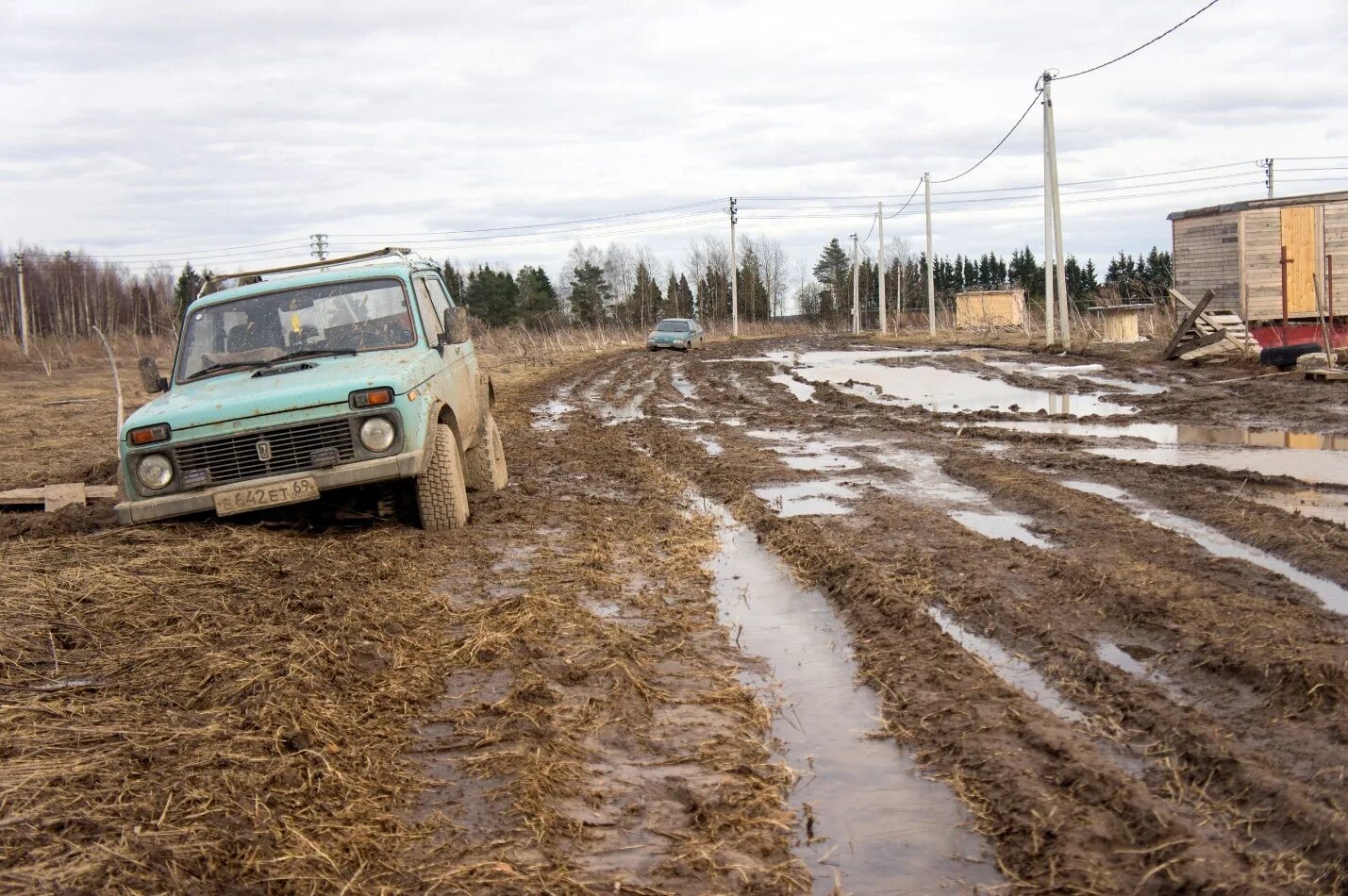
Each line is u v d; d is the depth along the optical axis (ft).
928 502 31.83
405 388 25.89
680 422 59.00
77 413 79.30
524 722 15.92
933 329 170.60
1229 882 10.60
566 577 24.13
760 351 145.69
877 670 17.88
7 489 40.83
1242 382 61.46
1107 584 21.12
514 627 20.10
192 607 20.61
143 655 18.24
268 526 27.40
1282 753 13.70
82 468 45.96
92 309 282.97
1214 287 88.99
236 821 12.35
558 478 39.47
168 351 197.16
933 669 17.61
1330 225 84.12
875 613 20.81
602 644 19.44
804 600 22.79
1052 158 102.27
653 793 13.88
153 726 15.07
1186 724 14.49
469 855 12.16
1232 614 18.98
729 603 22.70
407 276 30.66
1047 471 36.29
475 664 18.49
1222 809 12.41
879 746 15.11
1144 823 12.03
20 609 20.13
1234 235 86.33
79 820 11.95
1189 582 21.17
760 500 33.19
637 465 42.24
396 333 29.63
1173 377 68.74
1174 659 17.31
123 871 10.88
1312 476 32.35
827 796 13.65
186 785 13.12
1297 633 17.66
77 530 30.09
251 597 21.44
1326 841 11.24
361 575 23.25
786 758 14.85
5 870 10.83
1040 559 23.59
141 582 21.85
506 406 71.97
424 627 20.42
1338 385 56.59
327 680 17.17
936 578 22.77
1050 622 19.53
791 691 17.43
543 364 126.00
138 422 25.23
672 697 17.21
